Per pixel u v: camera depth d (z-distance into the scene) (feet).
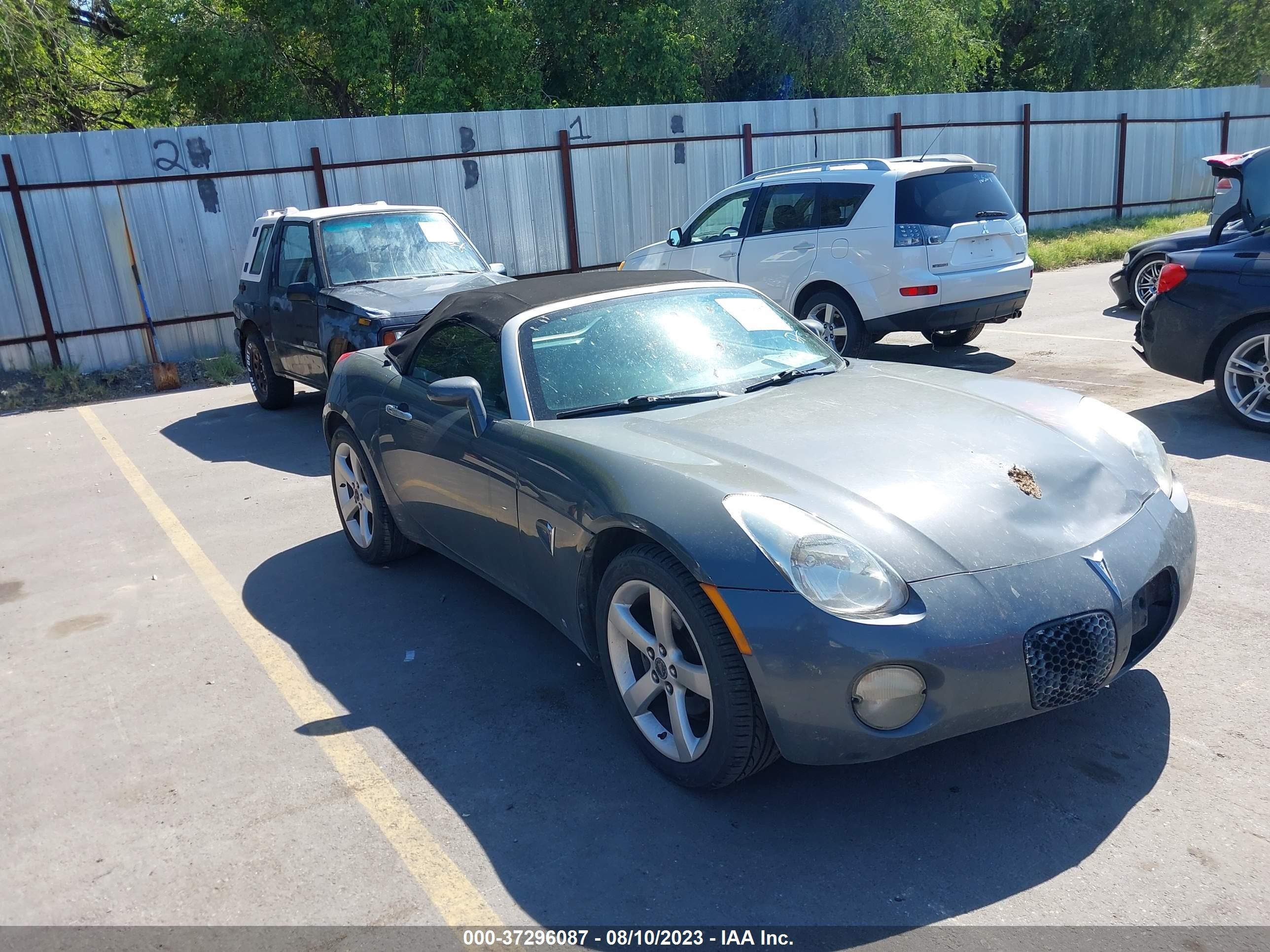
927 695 8.62
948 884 8.38
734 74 79.92
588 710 11.80
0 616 15.99
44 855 9.59
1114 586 9.20
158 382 36.86
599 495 10.41
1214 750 9.96
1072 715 10.84
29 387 36.42
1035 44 97.71
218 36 59.16
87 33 68.54
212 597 16.19
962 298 27.48
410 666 13.24
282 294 28.27
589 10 69.62
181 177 39.32
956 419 11.21
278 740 11.49
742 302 14.52
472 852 9.23
